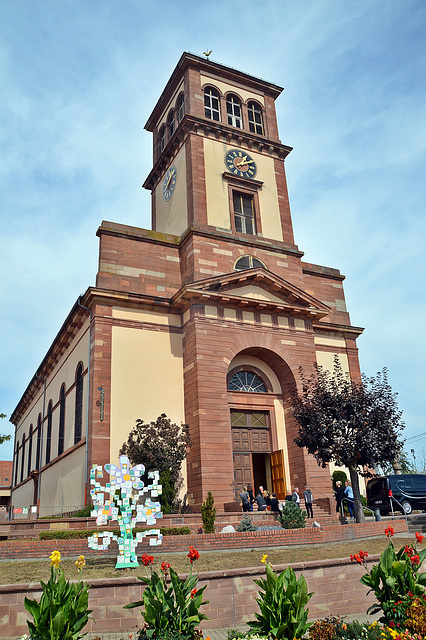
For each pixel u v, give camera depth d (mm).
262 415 29281
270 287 29781
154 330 27734
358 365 33906
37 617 7594
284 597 8211
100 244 28609
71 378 31094
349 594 11875
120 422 25359
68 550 15180
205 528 18766
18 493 49406
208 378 26406
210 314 27672
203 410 25688
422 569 12844
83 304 27859
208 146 33125
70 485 28000
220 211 31656
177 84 37031
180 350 28031
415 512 25344
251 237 31812
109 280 28016
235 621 10688
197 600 8547
